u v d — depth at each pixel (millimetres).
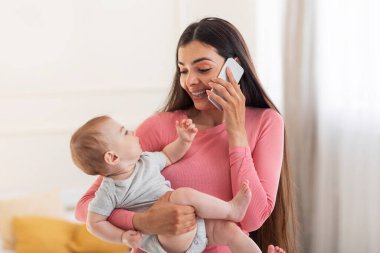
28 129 3756
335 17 3348
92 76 3850
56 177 3834
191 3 3910
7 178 3770
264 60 3881
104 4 3816
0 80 3727
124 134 1660
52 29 3760
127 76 3895
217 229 1630
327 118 3455
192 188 1694
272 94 3852
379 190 3123
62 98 3809
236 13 3898
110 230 1597
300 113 3568
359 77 3219
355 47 3236
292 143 3602
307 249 3633
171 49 3930
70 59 3807
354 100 3266
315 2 3451
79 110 3844
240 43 1748
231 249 1636
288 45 3578
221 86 1649
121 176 1646
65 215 3525
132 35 3877
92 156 1635
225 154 1719
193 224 1558
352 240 3285
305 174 3600
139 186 1632
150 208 1578
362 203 3234
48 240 3262
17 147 3768
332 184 3459
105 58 3855
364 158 3209
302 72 3531
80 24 3797
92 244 3289
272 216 1934
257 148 1737
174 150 1714
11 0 3682
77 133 1668
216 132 1747
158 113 1872
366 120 3188
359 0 3182
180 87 1850
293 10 3527
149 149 1792
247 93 1828
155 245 1611
